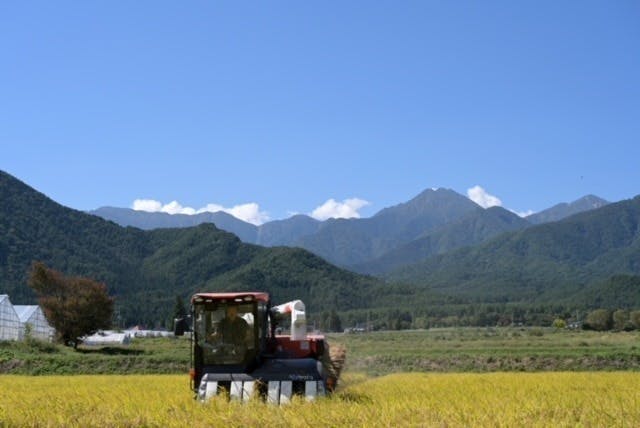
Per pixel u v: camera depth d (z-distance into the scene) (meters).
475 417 14.54
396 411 15.45
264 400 18.39
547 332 129.00
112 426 14.48
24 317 92.06
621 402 18.33
